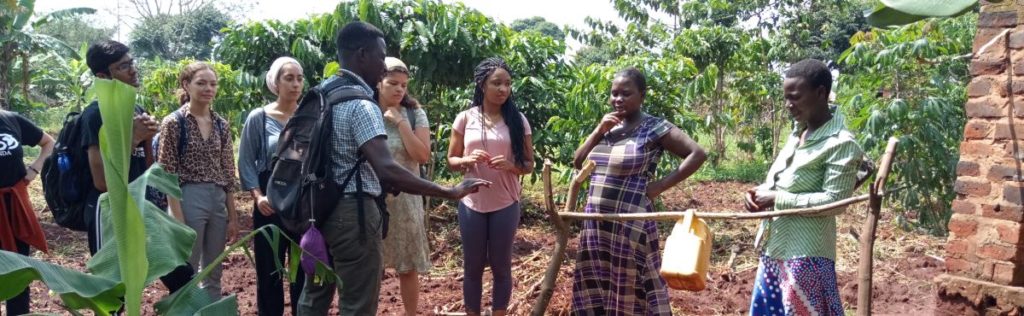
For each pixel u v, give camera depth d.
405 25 7.51
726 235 7.98
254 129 4.54
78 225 4.18
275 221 4.46
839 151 3.38
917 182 7.60
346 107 3.37
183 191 4.37
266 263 4.54
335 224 3.43
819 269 3.45
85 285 2.77
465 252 4.56
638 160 3.99
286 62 4.56
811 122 3.51
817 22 20.30
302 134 3.51
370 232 3.47
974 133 4.13
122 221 2.72
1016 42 3.93
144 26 38.53
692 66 8.20
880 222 8.66
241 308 5.44
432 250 7.41
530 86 8.18
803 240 3.44
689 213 3.31
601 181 4.07
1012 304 3.95
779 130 13.98
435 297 5.80
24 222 4.17
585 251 4.17
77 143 4.08
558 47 8.83
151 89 10.50
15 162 4.15
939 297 4.27
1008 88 3.97
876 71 8.34
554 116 8.27
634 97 4.01
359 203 3.42
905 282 6.26
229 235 4.79
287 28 8.05
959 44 8.20
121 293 2.82
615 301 4.08
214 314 2.99
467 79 7.89
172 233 3.22
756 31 16.58
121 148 2.65
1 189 4.09
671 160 8.46
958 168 4.21
